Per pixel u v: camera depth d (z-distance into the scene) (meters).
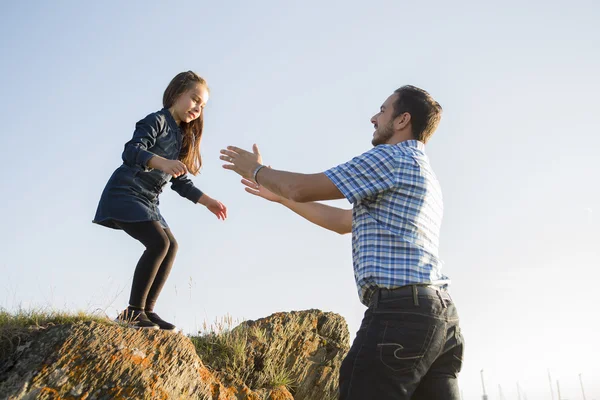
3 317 3.91
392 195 2.84
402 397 2.59
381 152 2.89
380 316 2.67
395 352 2.59
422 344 2.62
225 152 3.17
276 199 3.90
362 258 2.80
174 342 3.94
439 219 2.99
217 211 4.75
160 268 4.26
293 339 5.41
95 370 3.52
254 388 4.70
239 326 5.36
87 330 3.74
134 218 4.08
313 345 5.47
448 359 2.78
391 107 3.22
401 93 3.22
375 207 2.86
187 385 3.77
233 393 4.30
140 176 4.24
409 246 2.77
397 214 2.81
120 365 3.59
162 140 4.34
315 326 5.71
